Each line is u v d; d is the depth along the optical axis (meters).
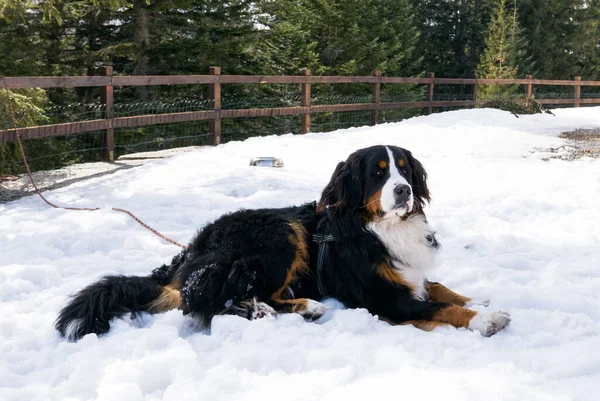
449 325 3.19
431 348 2.82
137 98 15.84
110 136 9.00
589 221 5.54
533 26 33.56
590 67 35.28
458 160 8.98
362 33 21.67
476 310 3.25
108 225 5.40
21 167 8.66
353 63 20.20
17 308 3.52
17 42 14.02
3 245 4.79
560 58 34.38
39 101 9.30
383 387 2.35
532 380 2.43
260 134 17.45
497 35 27.73
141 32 15.11
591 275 4.11
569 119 16.09
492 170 8.16
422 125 13.36
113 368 2.54
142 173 7.82
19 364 2.79
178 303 3.42
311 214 3.88
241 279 3.36
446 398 2.23
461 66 30.88
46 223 5.45
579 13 34.09
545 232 5.27
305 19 20.56
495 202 6.38
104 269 4.25
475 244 4.89
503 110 16.98
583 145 10.82
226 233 3.61
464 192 6.81
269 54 18.61
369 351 2.78
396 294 3.44
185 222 5.65
